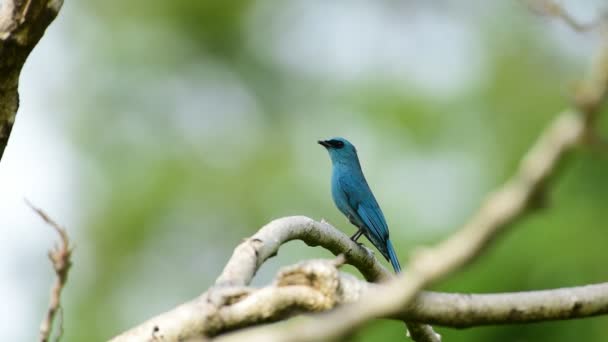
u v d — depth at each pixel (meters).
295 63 23.22
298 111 22.69
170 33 23.47
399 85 18.98
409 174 17.16
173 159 21.27
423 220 15.49
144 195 20.23
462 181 16.34
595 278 13.02
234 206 20.34
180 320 4.80
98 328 18.59
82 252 19.42
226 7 23.44
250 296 4.72
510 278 12.88
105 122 21.81
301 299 4.58
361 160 17.73
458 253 2.75
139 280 19.44
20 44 5.43
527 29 18.59
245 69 23.42
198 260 19.81
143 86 22.52
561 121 2.57
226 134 22.00
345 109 19.80
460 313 4.76
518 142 16.61
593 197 13.56
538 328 12.45
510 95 17.67
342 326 3.16
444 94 18.27
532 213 2.66
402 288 3.06
